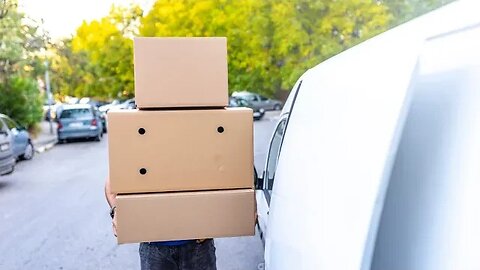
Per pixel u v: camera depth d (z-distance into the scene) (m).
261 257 4.65
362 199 1.16
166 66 2.12
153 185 2.13
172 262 2.43
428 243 1.09
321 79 1.82
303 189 1.72
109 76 27.75
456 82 1.07
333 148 1.43
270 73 14.65
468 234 0.96
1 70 17.80
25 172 11.05
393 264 1.22
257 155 11.63
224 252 4.82
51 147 16.81
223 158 2.17
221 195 2.18
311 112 1.84
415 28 1.27
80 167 11.79
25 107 18.59
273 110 28.73
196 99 2.14
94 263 4.68
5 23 14.27
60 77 32.91
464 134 1.02
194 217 2.17
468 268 0.95
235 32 14.97
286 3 11.84
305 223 1.63
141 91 2.11
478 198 0.95
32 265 4.67
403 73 1.11
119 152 2.10
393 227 1.23
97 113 19.72
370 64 1.31
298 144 1.95
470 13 1.07
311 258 1.51
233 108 2.20
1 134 8.81
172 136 2.13
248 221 2.21
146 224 2.15
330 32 11.85
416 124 1.19
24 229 6.00
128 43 23.83
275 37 12.52
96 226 6.06
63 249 5.14
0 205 7.48
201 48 2.13
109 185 2.21
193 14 16.09
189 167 2.15
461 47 1.08
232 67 16.94
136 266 4.58
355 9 11.39
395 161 1.21
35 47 19.17
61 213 6.84
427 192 1.11
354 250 1.16
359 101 1.30
